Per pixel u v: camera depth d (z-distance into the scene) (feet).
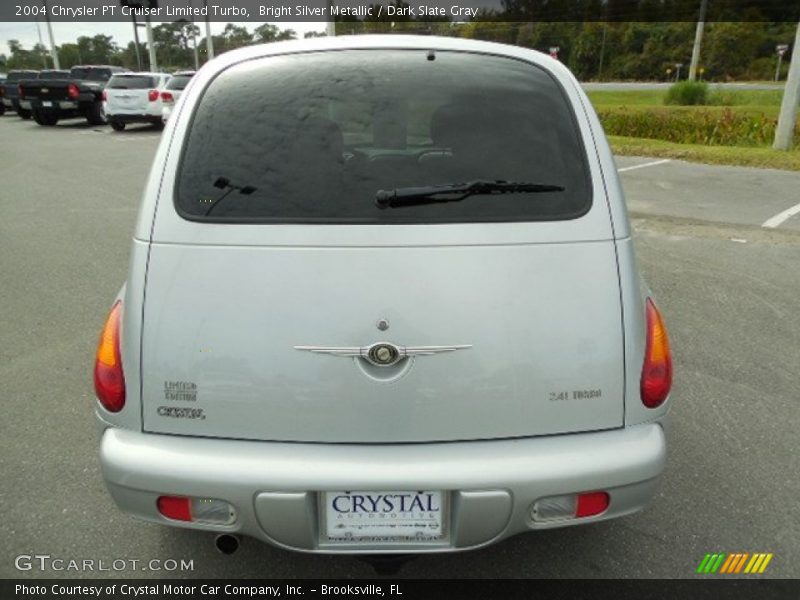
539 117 6.53
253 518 5.74
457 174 6.11
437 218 5.83
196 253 5.76
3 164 40.45
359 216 5.82
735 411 10.62
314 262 5.68
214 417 5.78
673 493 8.65
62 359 12.68
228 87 6.55
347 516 5.77
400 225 5.77
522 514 5.77
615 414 5.96
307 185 5.98
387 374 5.65
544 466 5.69
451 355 5.65
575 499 5.87
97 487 8.79
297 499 5.63
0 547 7.70
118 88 60.18
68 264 18.95
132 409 5.88
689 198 27.35
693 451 9.56
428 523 5.82
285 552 7.70
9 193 30.53
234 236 5.77
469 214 5.89
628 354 5.93
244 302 5.67
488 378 5.71
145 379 5.80
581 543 7.80
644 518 8.20
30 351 13.05
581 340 5.81
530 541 7.84
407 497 5.72
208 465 5.66
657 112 57.31
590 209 6.06
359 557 6.23
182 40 171.73
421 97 6.57
